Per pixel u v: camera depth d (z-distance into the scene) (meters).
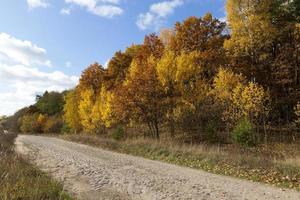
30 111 121.69
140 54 41.00
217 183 12.88
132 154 25.25
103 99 45.25
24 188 8.27
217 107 33.12
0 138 26.20
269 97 32.56
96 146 34.31
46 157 22.64
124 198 10.61
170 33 49.03
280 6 37.34
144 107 32.75
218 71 34.94
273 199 10.13
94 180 13.88
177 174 15.16
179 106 32.03
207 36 39.59
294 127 34.44
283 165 14.50
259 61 36.00
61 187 10.13
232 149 25.56
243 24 34.09
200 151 20.28
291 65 36.22
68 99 60.59
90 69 58.44
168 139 33.03
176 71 31.80
